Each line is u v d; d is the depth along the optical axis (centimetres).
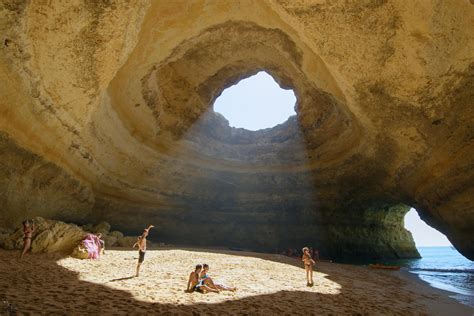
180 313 536
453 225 1391
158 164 1862
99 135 1424
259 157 2280
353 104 1433
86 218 1576
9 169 1079
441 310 733
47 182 1252
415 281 1197
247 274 985
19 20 944
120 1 1108
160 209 1959
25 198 1170
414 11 1102
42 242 1002
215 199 2211
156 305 573
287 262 1348
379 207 2250
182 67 1819
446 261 2838
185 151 2034
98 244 1100
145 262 1050
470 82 1127
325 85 1551
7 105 1000
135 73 1457
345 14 1196
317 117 1995
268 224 2252
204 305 602
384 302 767
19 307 480
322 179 2052
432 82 1195
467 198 1262
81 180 1424
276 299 698
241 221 2262
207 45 1703
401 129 1399
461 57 1101
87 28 1100
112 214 1709
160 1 1272
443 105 1220
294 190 2180
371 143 1588
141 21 1238
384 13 1150
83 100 1227
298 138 2189
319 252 2130
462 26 1062
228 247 2138
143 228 1894
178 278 832
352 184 1942
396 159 1537
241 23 1491
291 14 1263
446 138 1280
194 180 2089
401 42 1174
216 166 2181
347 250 2175
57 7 1012
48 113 1139
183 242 2102
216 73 1984
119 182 1681
